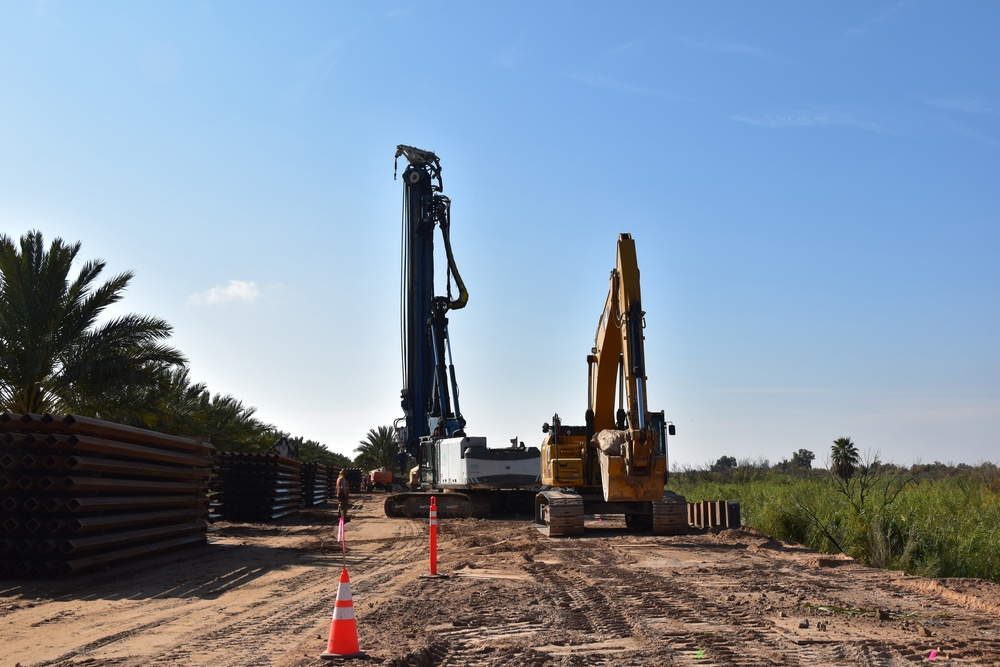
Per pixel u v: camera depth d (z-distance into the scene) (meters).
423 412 44.19
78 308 26.86
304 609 11.74
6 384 26.00
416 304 44.41
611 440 23.80
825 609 10.95
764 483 40.56
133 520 18.09
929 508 21.70
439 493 37.03
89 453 16.44
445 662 8.26
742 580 13.93
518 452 35.59
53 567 15.00
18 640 9.75
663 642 8.98
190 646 9.23
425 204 44.59
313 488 53.31
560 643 9.04
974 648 8.55
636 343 23.08
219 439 44.62
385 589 13.76
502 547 20.28
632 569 15.68
